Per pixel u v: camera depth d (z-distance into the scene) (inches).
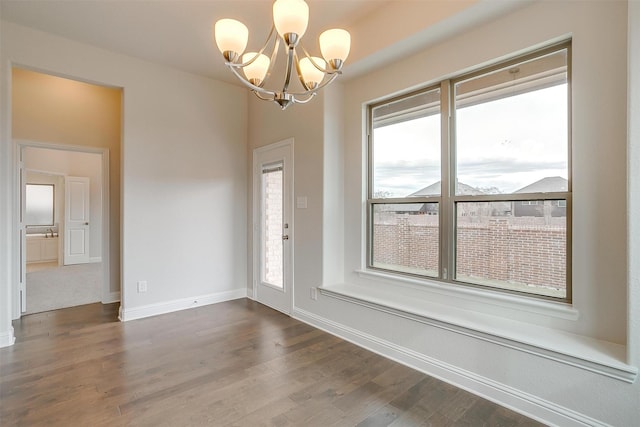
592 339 77.2
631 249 65.1
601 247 76.4
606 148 75.7
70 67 126.4
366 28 112.8
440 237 109.4
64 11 108.0
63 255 272.8
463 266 104.6
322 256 133.6
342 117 139.1
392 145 125.5
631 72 64.6
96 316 146.8
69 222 276.2
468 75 102.7
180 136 155.3
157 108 148.4
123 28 118.7
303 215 142.3
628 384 65.3
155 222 148.1
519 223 92.2
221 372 97.5
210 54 139.2
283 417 77.2
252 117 174.4
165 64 148.8
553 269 85.9
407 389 89.4
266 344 117.9
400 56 113.6
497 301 93.6
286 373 97.3
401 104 122.3
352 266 136.6
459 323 89.4
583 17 78.7
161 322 138.9
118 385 89.9
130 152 141.0
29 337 122.3
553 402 74.5
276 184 159.2
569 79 83.7
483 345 86.0
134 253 142.6
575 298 80.0
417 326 100.7
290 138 148.6
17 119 145.3
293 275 147.3
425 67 109.8
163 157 150.2
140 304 144.3
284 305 152.3
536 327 85.6
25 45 117.2
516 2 85.0
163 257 150.6
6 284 114.1
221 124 169.3
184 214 157.0
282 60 141.8
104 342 118.1
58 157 270.1
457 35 100.5
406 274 120.2
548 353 74.2
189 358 106.3
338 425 74.4
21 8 106.2
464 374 89.7
